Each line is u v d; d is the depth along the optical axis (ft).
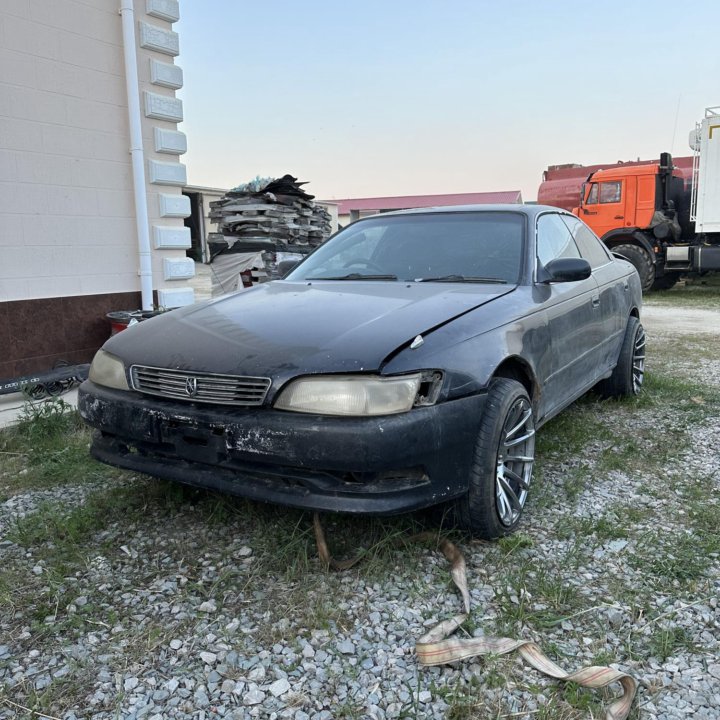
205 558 9.14
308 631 7.57
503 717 6.28
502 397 9.31
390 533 9.37
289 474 8.21
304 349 8.57
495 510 9.28
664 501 11.00
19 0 17.38
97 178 19.79
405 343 8.46
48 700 6.49
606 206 48.98
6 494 11.41
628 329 17.02
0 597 8.18
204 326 9.95
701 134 43.96
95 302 20.02
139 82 20.56
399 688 6.69
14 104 17.52
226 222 33.55
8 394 17.16
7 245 17.72
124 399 9.41
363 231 13.85
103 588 8.43
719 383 19.77
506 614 7.77
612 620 7.72
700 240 47.21
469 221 13.03
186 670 6.93
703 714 6.28
